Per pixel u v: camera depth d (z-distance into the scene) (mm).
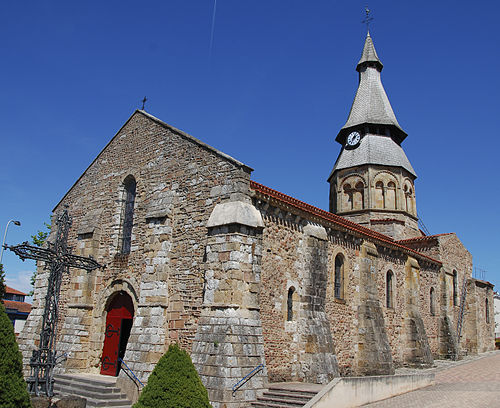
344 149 36250
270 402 14109
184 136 18828
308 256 19078
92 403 15203
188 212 17625
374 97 37000
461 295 35938
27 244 14414
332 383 14555
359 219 33938
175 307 16766
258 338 15180
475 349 35906
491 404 15930
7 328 10680
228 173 16781
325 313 19297
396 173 34625
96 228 21328
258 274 16094
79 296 20266
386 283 25281
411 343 26031
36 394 13594
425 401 16578
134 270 19016
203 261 16500
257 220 16250
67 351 19359
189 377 11680
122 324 19234
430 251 32906
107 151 22734
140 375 15766
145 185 19953
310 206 20281
